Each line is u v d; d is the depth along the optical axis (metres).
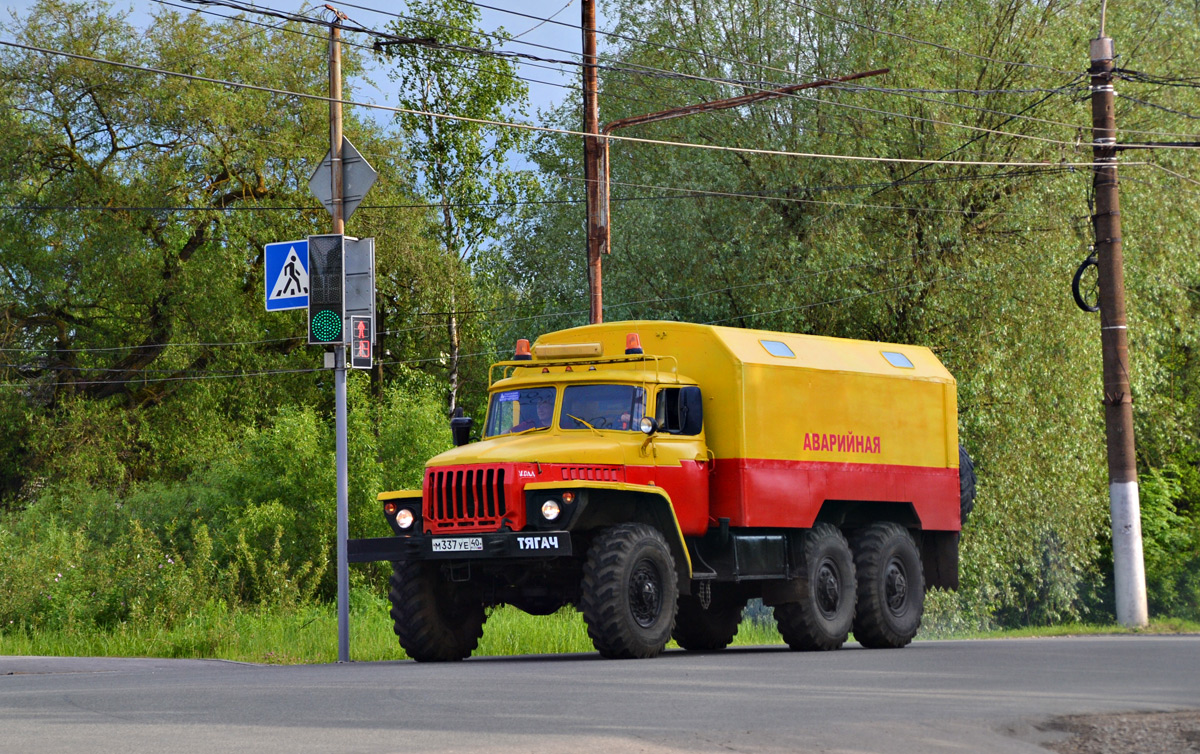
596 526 20.19
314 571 37.81
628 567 19.45
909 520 25.89
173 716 11.67
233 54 58.16
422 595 21.09
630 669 16.52
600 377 21.67
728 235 46.62
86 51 56.19
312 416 40.75
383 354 64.81
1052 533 46.44
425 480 20.30
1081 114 46.22
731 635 26.75
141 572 32.25
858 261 43.59
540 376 22.19
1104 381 37.44
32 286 56.19
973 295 44.19
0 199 56.00
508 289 64.19
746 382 22.28
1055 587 47.91
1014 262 44.09
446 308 63.34
